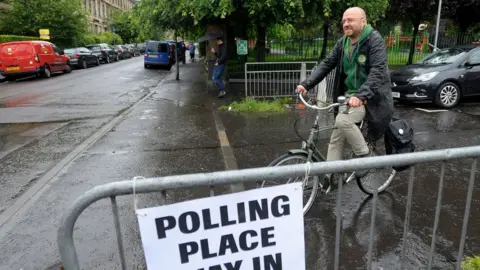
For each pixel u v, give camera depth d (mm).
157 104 10406
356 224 3625
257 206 1784
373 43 3318
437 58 10039
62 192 4465
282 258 1874
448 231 3475
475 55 9414
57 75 20500
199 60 32594
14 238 3443
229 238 1766
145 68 23875
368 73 3443
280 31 18969
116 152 5961
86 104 10617
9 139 6883
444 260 3035
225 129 7316
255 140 6512
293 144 6242
